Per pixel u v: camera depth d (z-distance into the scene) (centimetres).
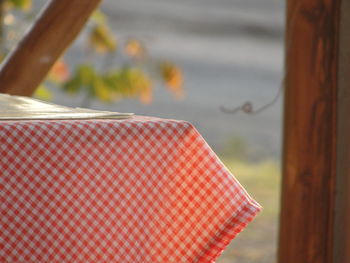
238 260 707
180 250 259
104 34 613
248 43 3102
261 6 3631
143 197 253
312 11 382
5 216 241
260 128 2084
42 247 244
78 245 246
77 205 246
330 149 385
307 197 388
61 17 400
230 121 2153
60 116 262
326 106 383
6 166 241
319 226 387
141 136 254
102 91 599
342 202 383
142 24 3102
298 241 391
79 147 247
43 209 243
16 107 278
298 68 387
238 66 2786
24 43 401
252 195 1081
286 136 395
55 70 595
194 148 258
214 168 259
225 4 3622
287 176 394
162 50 2817
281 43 3147
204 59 2817
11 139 241
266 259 713
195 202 259
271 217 924
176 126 257
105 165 249
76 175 246
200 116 2186
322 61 382
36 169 243
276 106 2364
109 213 249
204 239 260
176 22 3206
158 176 255
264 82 2636
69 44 407
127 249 251
